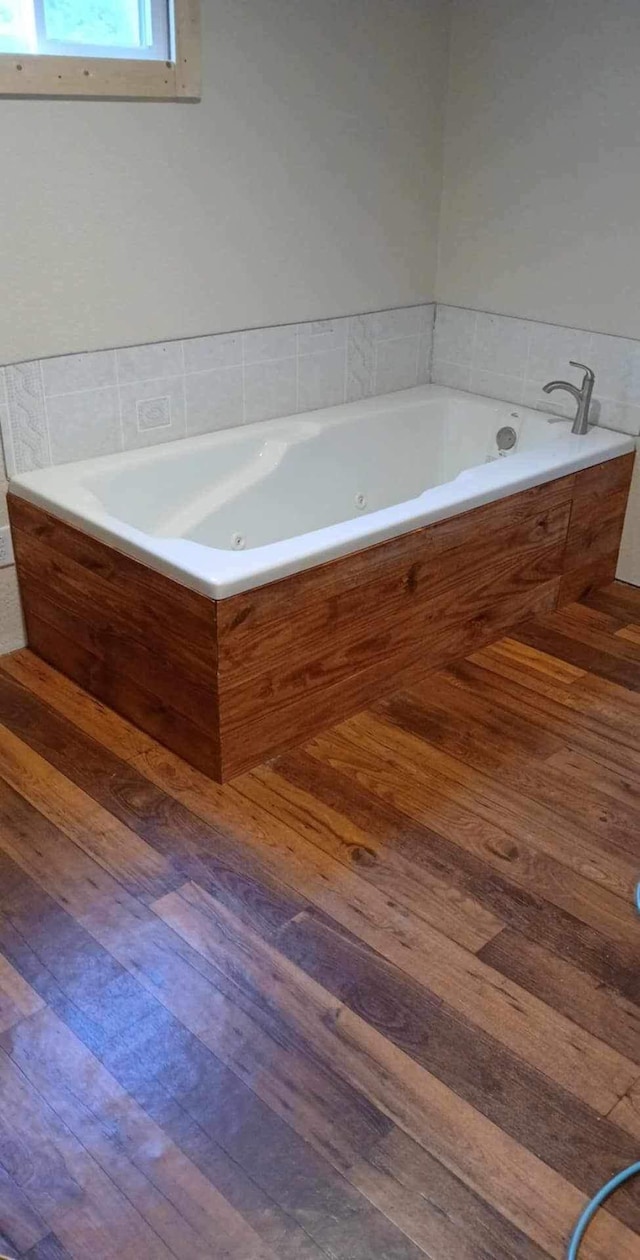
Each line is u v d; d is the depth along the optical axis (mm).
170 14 2477
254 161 2807
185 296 2807
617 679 2764
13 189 2371
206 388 2959
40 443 2650
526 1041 1672
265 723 2312
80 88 2373
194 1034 1674
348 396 3385
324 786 2283
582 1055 1650
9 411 2557
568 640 2965
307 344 3176
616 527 3238
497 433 3375
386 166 3158
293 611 2246
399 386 3553
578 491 2986
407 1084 1593
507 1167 1472
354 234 3160
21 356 2531
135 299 2701
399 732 2494
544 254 3160
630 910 1955
